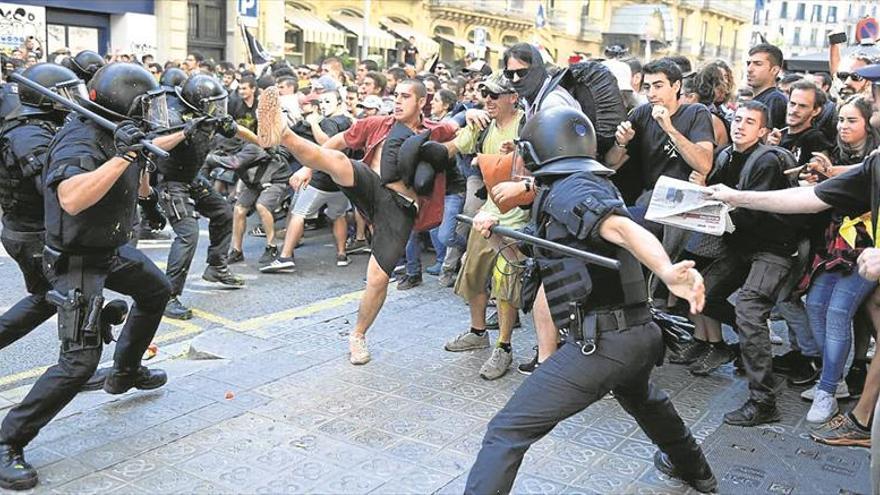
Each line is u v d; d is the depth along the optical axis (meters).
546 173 2.98
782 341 5.79
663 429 3.30
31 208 3.84
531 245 3.12
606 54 6.51
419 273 7.07
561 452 3.87
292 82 7.98
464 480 3.60
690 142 4.45
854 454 3.95
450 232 6.86
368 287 4.93
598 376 2.94
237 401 4.36
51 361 5.23
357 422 4.15
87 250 3.55
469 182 6.67
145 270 4.02
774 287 4.25
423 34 31.41
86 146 3.41
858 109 4.49
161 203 6.02
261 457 3.75
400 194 4.84
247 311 6.48
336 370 4.89
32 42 13.62
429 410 4.34
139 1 19.59
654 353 3.04
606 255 2.92
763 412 4.25
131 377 4.27
